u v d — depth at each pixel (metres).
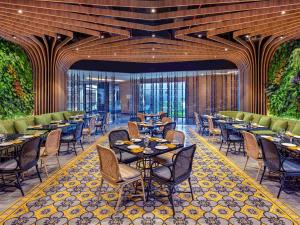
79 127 6.24
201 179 4.20
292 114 7.57
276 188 3.80
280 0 4.14
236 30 6.26
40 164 5.07
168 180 2.93
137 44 8.11
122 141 4.00
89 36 7.93
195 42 7.34
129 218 2.88
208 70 11.05
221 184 3.97
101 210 3.08
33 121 7.26
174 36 7.15
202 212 3.03
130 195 3.51
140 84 14.04
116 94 15.41
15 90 7.63
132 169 3.36
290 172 3.36
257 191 3.68
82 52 8.91
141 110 14.01
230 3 4.47
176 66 11.30
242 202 3.31
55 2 4.23
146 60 10.73
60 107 9.52
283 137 4.59
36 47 7.99
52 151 4.49
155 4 4.47
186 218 2.88
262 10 4.58
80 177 4.31
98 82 14.08
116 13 4.87
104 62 11.23
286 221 2.81
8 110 7.28
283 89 7.98
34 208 3.13
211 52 8.84
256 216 2.92
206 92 13.34
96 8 4.68
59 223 2.77
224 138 6.07
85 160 5.46
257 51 8.57
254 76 8.67
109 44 7.88
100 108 14.12
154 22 7.21
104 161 3.07
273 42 7.80
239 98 10.65
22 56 8.02
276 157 3.41
